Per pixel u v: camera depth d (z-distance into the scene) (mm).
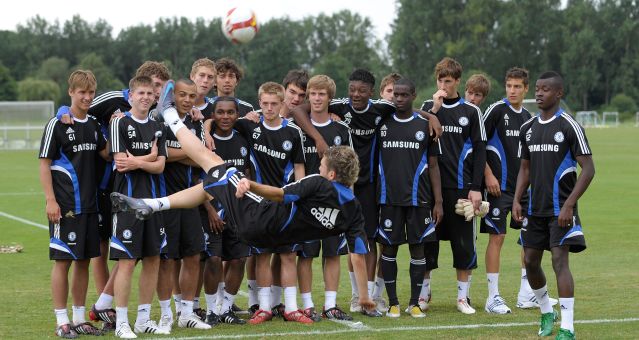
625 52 141000
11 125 72812
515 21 130625
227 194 10008
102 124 11930
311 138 12344
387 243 12281
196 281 11586
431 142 12430
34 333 11008
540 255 11055
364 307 11273
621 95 135750
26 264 17344
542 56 135375
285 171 12219
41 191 34375
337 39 170375
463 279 12828
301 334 10867
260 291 11984
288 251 11930
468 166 12883
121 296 10773
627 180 37344
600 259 17453
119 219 10648
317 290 14602
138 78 10852
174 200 10250
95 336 10836
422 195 12305
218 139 12055
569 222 10531
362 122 12523
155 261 11008
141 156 10773
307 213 9711
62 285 10898
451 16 134000
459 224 12781
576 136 10562
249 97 131250
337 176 9672
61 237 10789
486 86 13750
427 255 13094
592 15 141000
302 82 13055
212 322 11750
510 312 12578
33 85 143500
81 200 10867
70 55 178375
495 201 13125
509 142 13367
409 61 138875
